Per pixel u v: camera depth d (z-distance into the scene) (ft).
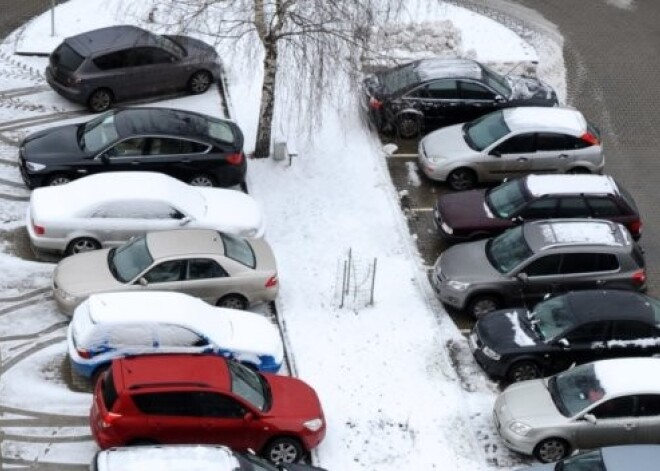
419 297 97.50
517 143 109.40
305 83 104.53
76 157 101.55
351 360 89.61
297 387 81.20
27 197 103.91
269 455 78.28
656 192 112.98
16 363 85.71
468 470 80.79
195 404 75.36
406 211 107.65
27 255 96.78
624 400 80.23
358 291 96.53
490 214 101.50
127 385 74.54
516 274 93.81
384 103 115.44
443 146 110.73
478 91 116.67
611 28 141.69
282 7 102.73
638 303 89.51
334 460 80.38
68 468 77.46
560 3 146.72
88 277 88.84
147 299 83.82
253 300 92.32
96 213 94.22
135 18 124.57
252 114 118.01
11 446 78.59
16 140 110.83
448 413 85.61
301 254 100.68
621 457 74.38
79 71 113.70
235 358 83.71
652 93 129.08
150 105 117.91
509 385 87.04
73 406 82.38
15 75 120.78
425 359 90.58
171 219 95.76
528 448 80.48
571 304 89.35
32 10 131.85
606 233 96.02
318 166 112.06
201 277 90.22
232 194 101.19
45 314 90.84
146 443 74.84
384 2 114.11
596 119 123.34
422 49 128.57
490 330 89.10
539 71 130.31
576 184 102.58
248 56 108.78
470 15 139.23
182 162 103.76
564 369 88.28
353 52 104.06
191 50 119.65
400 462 80.89
